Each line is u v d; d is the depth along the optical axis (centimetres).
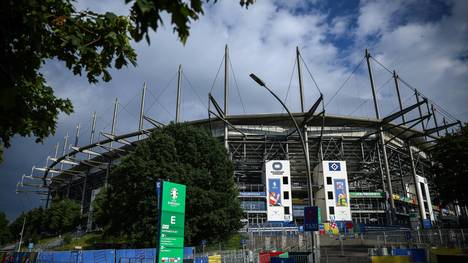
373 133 8306
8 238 11288
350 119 8175
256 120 8294
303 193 9200
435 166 4809
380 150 8869
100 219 4719
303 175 9388
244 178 9412
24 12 466
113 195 4550
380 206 8200
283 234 5231
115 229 4388
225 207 4453
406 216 8769
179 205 1503
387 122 8238
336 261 2733
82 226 9725
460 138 4538
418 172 10512
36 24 471
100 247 5347
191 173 4334
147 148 4425
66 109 747
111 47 619
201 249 3978
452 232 3272
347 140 8575
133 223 4175
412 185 9388
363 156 8738
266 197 7681
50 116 707
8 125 540
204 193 4238
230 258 2934
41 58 599
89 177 11862
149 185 4119
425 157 10688
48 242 8956
